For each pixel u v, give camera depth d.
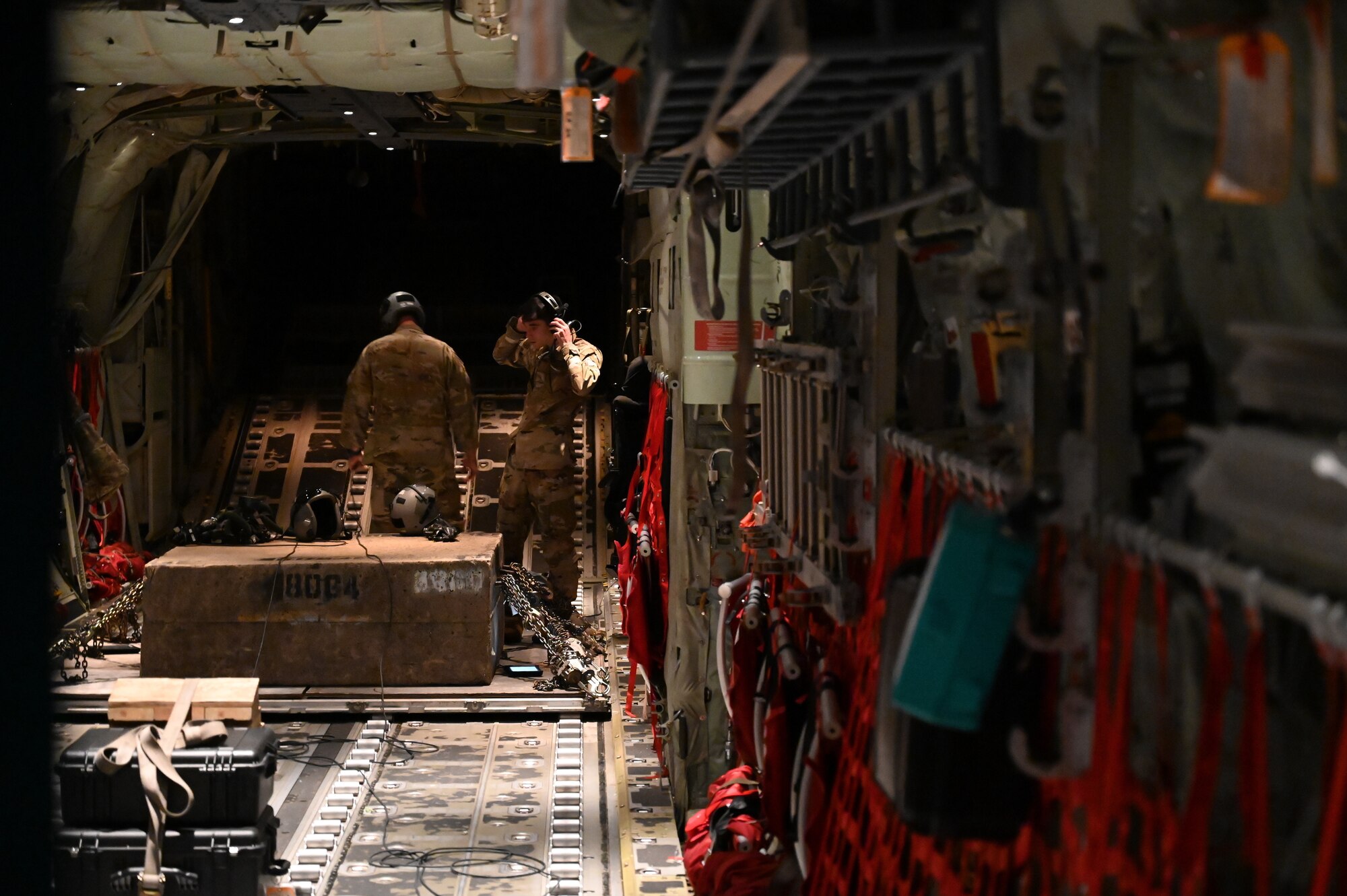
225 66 6.37
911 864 2.46
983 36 1.84
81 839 4.77
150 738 4.84
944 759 2.01
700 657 5.59
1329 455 1.29
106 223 9.84
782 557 3.87
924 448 2.55
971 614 1.89
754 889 3.53
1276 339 1.41
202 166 11.23
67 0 5.92
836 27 1.87
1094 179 1.81
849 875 2.81
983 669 1.91
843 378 3.19
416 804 6.25
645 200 10.07
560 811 6.07
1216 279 1.78
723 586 4.06
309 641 8.09
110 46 6.23
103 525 10.78
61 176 9.11
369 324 17.55
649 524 7.05
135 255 11.60
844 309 3.27
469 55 6.26
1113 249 1.82
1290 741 1.64
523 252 18.64
